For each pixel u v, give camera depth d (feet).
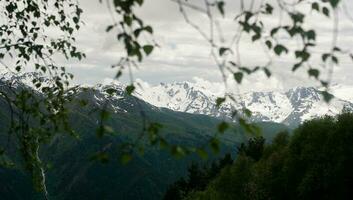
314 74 18.69
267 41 19.63
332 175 203.82
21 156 40.57
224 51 18.80
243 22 19.36
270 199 233.14
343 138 208.64
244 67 18.80
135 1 20.45
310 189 206.39
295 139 232.12
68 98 39.34
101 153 19.83
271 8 19.62
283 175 228.02
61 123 39.11
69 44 41.81
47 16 41.57
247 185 260.83
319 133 219.20
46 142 39.81
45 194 40.09
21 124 39.27
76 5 41.42
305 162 220.64
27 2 41.14
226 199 273.13
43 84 40.91
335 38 18.22
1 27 41.39
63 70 41.50
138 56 20.17
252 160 286.05
